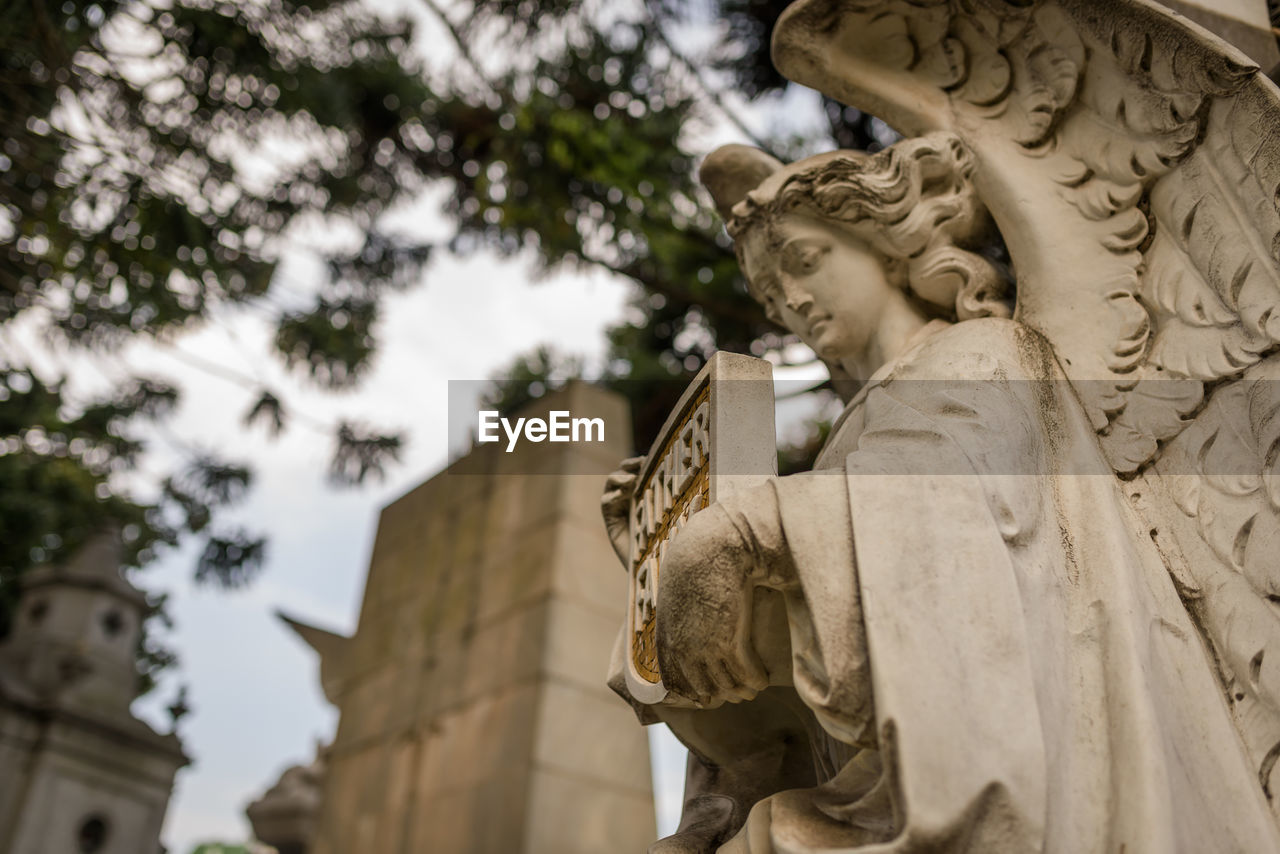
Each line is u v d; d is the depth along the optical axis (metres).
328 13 7.71
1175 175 1.82
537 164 7.77
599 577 5.28
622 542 1.93
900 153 1.99
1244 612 1.48
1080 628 1.37
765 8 7.61
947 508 1.30
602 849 4.62
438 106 8.71
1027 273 1.91
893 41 2.20
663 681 1.38
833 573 1.24
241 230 7.49
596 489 5.51
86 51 6.30
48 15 5.93
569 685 4.88
